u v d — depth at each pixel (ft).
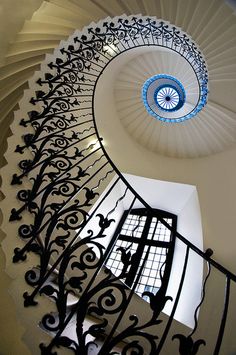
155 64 17.44
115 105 18.67
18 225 6.28
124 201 19.25
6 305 8.11
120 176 7.63
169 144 18.43
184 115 18.03
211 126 16.62
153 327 13.08
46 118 8.93
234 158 16.80
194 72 15.76
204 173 17.48
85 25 12.55
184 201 18.39
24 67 10.54
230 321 13.19
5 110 9.97
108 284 5.39
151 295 5.27
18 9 10.28
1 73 10.17
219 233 15.72
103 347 4.73
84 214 6.59
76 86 14.78
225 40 13.05
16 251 5.88
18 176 7.11
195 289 14.69
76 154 8.41
